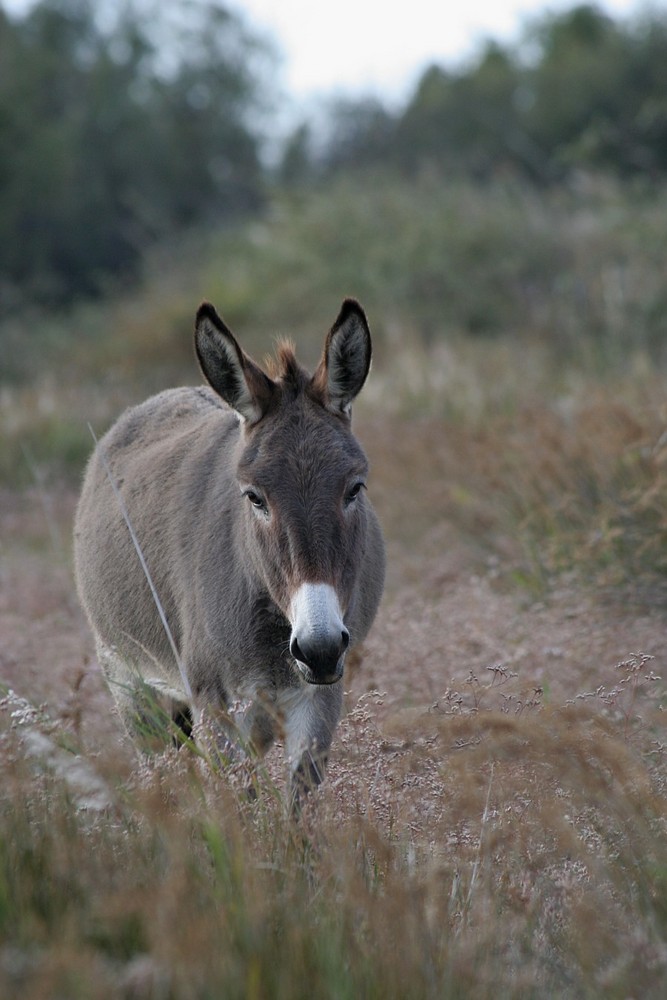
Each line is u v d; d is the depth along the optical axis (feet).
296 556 39.65
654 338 142.61
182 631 47.93
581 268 168.04
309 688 44.42
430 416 106.32
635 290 153.48
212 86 374.63
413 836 37.93
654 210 180.75
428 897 32.71
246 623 44.01
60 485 114.32
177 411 58.03
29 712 40.75
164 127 353.72
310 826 37.11
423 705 53.26
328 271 186.29
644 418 74.95
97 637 56.49
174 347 186.80
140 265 289.12
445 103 346.95
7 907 30.45
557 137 300.81
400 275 177.99
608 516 67.72
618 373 117.70
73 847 33.35
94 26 379.76
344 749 42.80
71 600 81.25
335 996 28.04
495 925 32.58
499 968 30.94
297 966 29.01
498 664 52.85
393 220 194.90
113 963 28.66
